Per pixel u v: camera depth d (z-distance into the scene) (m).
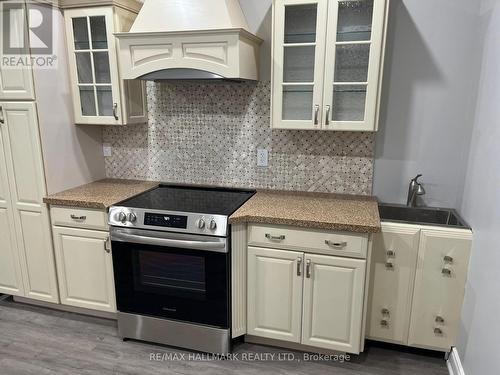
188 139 2.78
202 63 2.17
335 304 2.10
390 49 2.31
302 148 2.57
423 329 2.18
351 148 2.49
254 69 2.40
